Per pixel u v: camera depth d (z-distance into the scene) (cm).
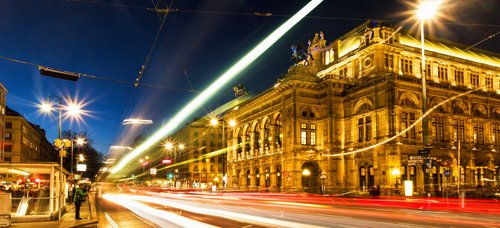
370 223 1850
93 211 3028
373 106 5619
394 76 5391
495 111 6384
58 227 1991
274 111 6869
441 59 6575
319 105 6378
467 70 6831
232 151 8512
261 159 7175
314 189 6194
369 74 6219
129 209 3175
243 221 2042
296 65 6419
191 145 11769
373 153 5503
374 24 6253
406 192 4103
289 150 6212
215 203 3888
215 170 11869
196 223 1986
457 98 5953
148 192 7594
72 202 4197
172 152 13388
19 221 2266
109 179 18425
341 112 6203
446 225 1738
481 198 4022
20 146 9544
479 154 6038
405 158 5303
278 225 1811
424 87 3259
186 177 11731
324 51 7619
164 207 3325
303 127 6256
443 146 5647
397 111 5341
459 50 7181
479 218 2089
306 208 3034
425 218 2098
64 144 2567
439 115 5762
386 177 5228
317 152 6222
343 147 6088
